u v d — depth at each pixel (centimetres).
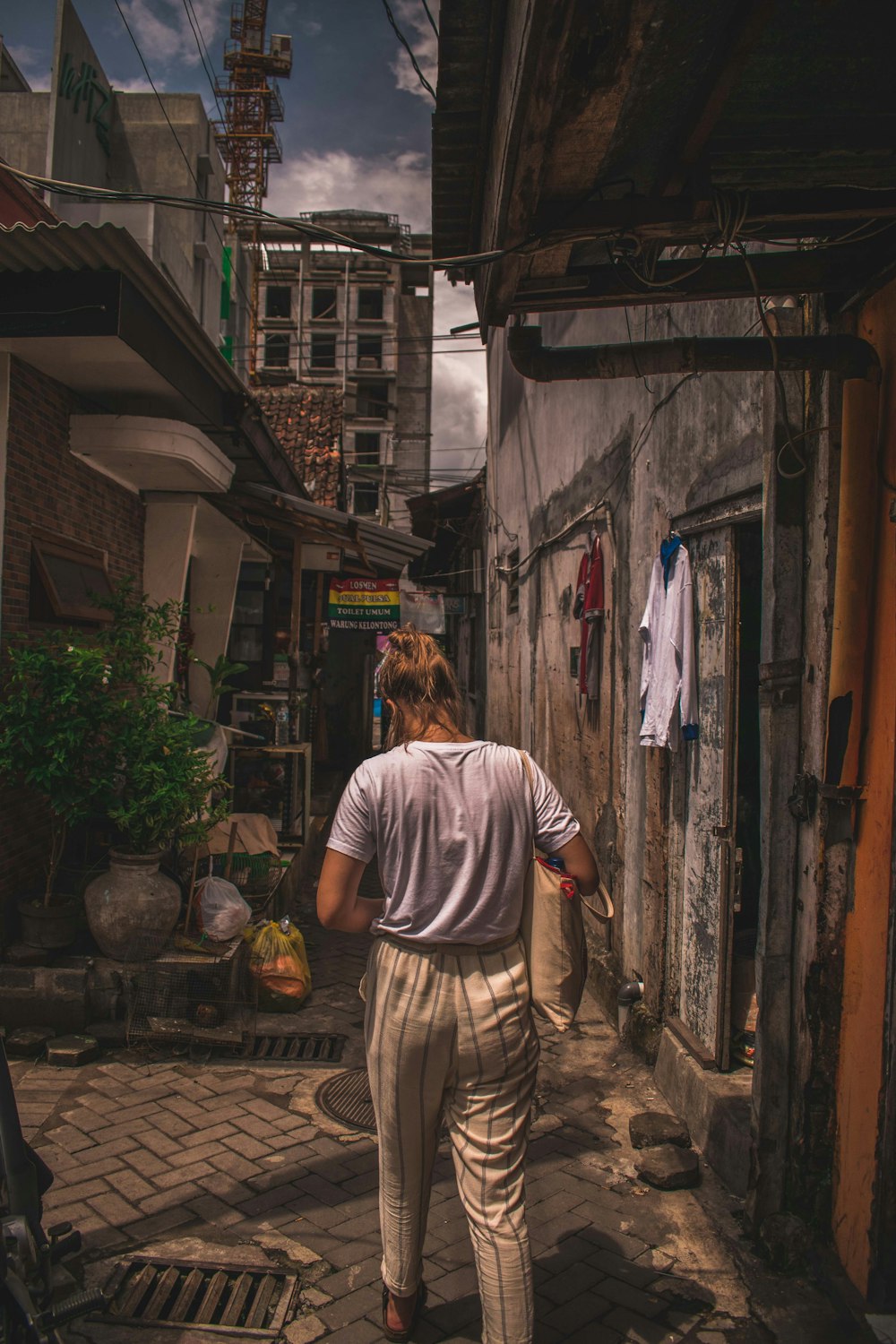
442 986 215
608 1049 465
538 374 282
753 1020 387
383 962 222
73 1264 278
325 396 1697
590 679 596
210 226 1645
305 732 998
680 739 416
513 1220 214
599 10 159
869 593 266
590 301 268
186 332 526
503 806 222
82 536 576
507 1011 216
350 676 1802
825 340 265
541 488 861
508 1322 208
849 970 277
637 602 491
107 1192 322
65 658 452
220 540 898
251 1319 259
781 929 294
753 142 208
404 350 4975
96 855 537
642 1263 289
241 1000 459
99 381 529
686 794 418
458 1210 319
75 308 445
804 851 290
